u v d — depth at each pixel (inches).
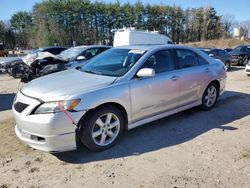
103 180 125.9
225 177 127.4
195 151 153.7
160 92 178.1
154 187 120.1
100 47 414.3
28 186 122.2
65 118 135.9
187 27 3363.7
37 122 134.4
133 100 162.9
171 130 186.1
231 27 3346.5
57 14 2829.7
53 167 137.9
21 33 3444.9
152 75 161.8
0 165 139.7
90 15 2967.5
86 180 126.1
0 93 336.2
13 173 132.5
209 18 3336.6
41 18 2837.1
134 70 167.3
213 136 175.2
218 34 3326.8
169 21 3280.0
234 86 359.6
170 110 191.2
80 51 393.7
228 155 148.8
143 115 171.9
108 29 3048.7
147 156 148.2
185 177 127.4
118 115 158.4
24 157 148.1
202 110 229.3
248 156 147.8
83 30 2942.9
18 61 470.0
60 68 324.8
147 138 172.4
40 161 143.9
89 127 145.6
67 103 136.9
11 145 162.6
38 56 376.2
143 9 3088.1
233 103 257.6
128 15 3038.9
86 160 144.6
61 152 148.9
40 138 138.3
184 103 201.9
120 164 139.9
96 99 144.9
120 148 158.2
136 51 184.4
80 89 145.7
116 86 155.5
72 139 140.3
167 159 144.6
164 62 187.6
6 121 209.3
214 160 143.3
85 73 175.5
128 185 121.8
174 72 189.9
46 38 2741.1
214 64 230.4
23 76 354.0
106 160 144.3
